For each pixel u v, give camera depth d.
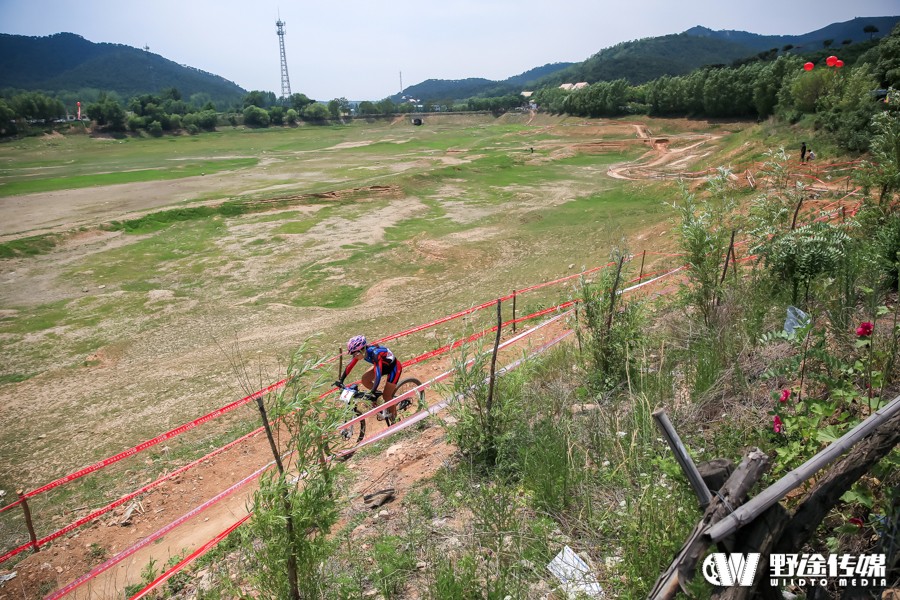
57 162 82.19
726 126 85.88
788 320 5.42
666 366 6.26
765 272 7.41
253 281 24.11
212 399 13.17
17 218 39.56
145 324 19.61
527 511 4.50
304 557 3.88
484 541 4.21
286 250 28.55
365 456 7.41
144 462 10.53
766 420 4.30
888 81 34.69
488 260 24.73
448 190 44.81
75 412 13.18
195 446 10.81
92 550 7.85
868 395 3.75
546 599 3.59
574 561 3.79
